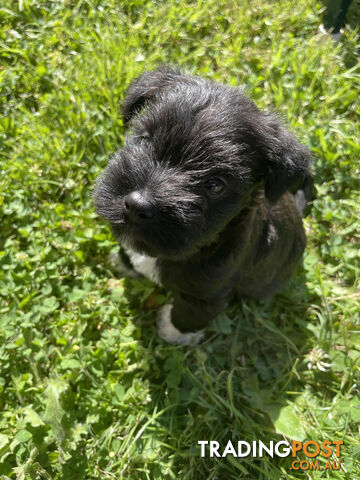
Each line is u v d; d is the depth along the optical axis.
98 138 0.36
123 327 0.31
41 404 0.27
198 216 0.21
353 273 0.35
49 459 0.26
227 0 0.44
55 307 0.30
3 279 0.30
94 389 0.28
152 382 0.30
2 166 0.34
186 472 0.27
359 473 0.28
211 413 0.29
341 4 0.41
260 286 0.30
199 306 0.27
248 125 0.22
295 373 0.31
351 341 0.32
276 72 0.41
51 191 0.34
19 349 0.28
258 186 0.25
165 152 0.21
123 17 0.42
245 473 0.27
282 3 0.45
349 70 0.42
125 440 0.27
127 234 0.22
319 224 0.36
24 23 0.41
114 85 0.37
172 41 0.42
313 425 0.29
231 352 0.31
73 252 0.32
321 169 0.37
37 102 0.38
